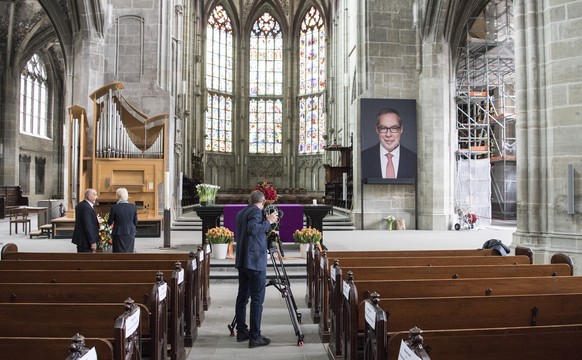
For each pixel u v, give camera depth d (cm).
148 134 1814
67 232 1620
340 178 2644
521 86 1084
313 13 3975
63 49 2162
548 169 1043
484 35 2316
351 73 2502
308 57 4038
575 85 1003
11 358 316
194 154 3388
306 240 1148
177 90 2369
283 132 4106
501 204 2673
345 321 518
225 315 790
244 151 4059
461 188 2122
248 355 594
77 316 418
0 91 3138
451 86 2047
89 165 1734
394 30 2002
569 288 545
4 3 2966
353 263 695
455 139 2105
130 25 1914
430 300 435
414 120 1972
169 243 1374
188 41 3150
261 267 621
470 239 1595
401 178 1958
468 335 331
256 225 613
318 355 595
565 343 336
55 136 3834
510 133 2797
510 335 330
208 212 1248
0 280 590
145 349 504
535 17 1065
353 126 2102
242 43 4094
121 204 920
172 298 539
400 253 782
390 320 430
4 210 2689
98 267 689
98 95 1702
